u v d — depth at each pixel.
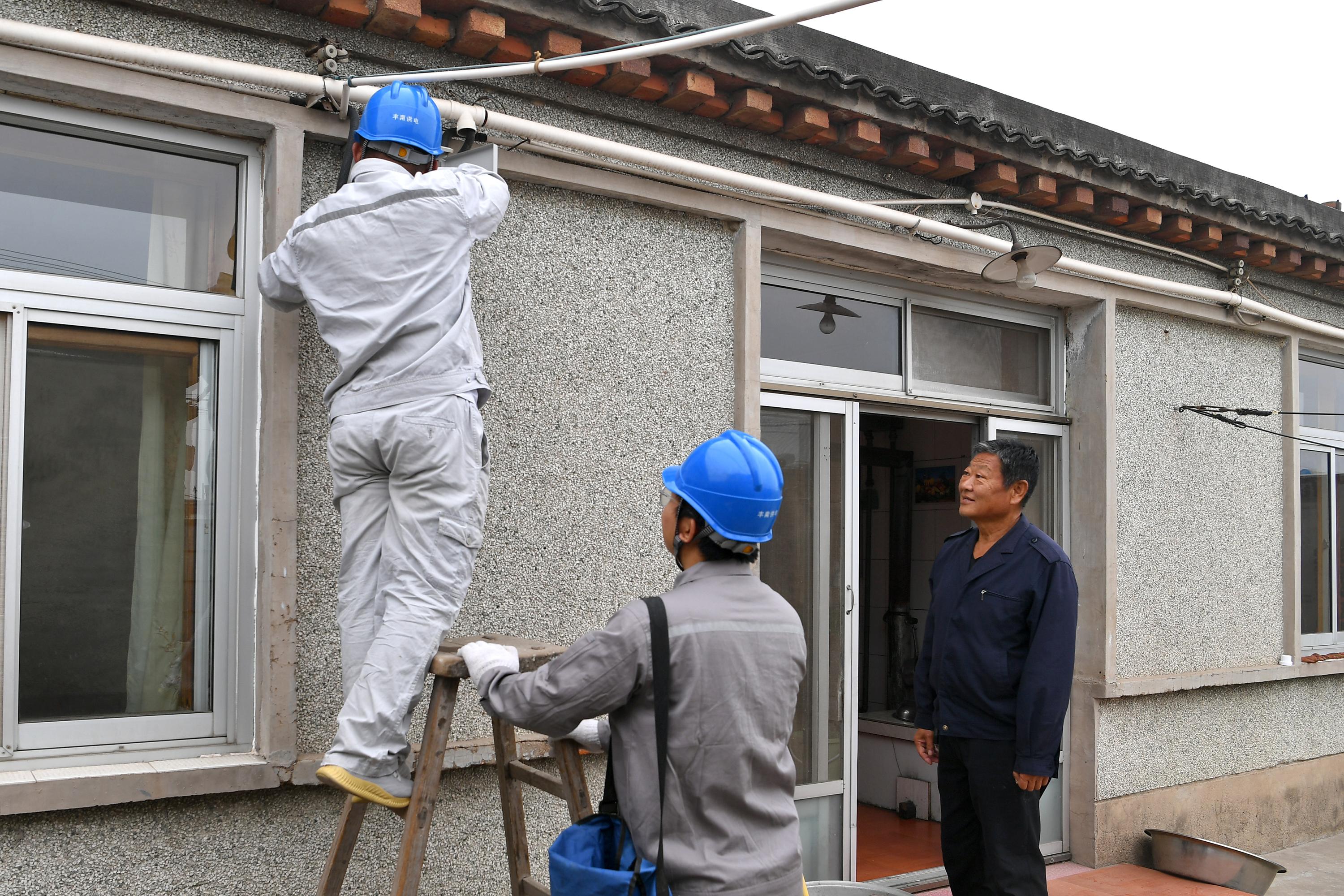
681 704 1.93
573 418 3.48
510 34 3.27
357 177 2.55
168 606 2.92
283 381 2.91
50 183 2.79
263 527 2.92
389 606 2.45
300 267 2.57
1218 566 5.57
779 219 3.93
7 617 2.67
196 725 2.92
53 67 2.60
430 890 3.14
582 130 3.54
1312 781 5.92
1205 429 5.55
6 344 2.70
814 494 4.34
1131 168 4.73
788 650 2.05
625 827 1.95
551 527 3.42
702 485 2.06
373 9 3.00
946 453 6.08
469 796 3.22
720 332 3.85
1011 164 4.44
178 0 2.81
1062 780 5.00
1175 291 5.10
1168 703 5.24
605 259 3.58
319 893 2.44
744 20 3.72
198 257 2.99
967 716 3.45
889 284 4.59
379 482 2.56
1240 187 5.49
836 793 4.34
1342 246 5.80
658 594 3.63
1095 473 5.03
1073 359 5.15
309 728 2.94
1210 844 4.65
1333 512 6.45
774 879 1.92
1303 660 5.93
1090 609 5.00
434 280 2.51
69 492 2.80
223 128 2.92
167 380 2.93
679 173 3.58
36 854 2.56
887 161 4.23
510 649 2.26
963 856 3.53
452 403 2.49
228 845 2.82
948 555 3.71
